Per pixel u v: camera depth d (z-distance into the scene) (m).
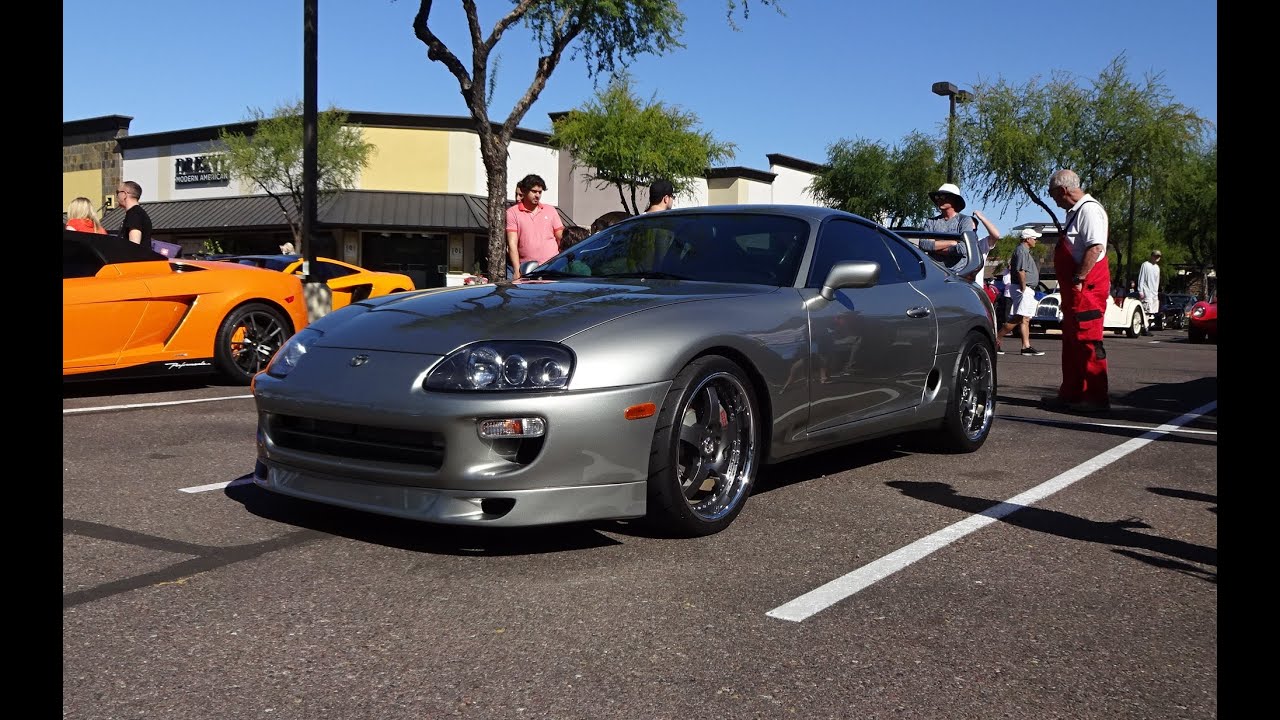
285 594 2.69
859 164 36.19
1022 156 26.48
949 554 3.22
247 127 32.62
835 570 3.02
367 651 2.31
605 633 2.46
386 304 3.62
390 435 3.08
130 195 8.90
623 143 27.58
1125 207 31.59
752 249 4.11
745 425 3.49
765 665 2.28
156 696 2.05
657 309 3.32
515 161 33.59
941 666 2.30
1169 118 25.92
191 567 2.91
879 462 4.80
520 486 2.93
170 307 6.97
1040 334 21.34
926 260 5.05
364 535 3.27
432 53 13.27
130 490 3.87
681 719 1.99
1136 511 3.86
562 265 4.29
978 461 4.87
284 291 7.73
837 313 3.94
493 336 3.11
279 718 1.96
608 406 3.01
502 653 2.32
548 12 14.30
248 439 5.09
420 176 31.89
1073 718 2.04
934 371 4.68
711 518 3.35
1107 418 6.54
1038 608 2.72
